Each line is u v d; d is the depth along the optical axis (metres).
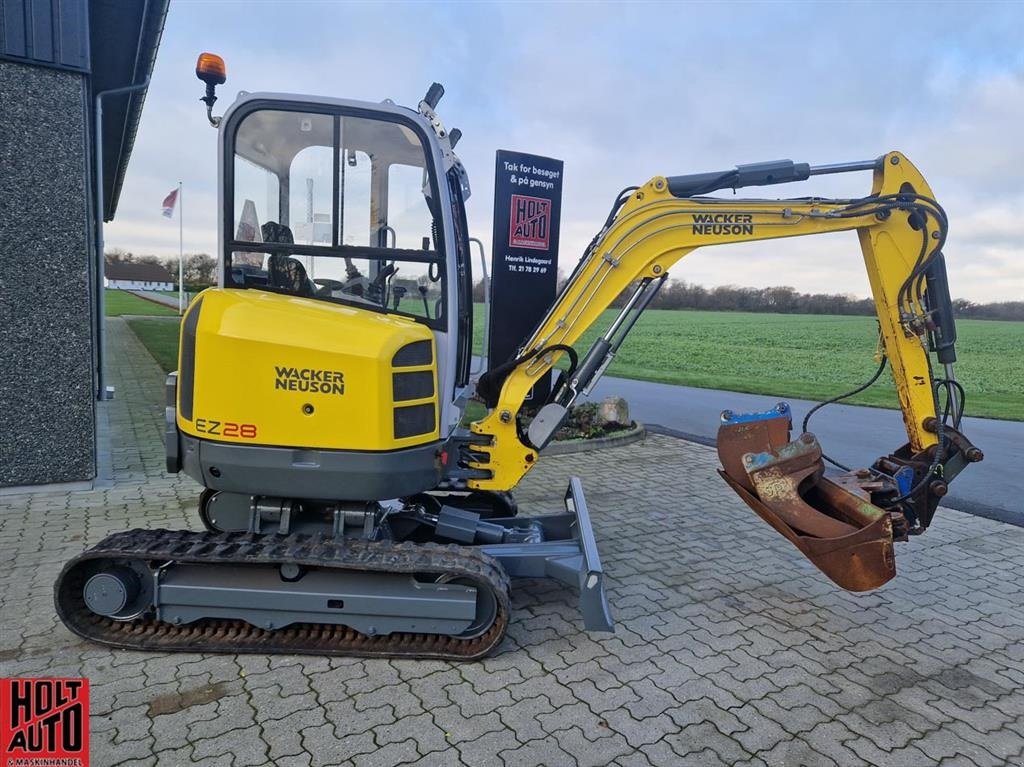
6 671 3.11
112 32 7.86
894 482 3.90
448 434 3.66
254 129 3.50
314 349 3.19
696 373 18.47
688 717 2.96
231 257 3.51
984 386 17.03
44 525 4.85
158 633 3.36
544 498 6.21
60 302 5.34
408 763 2.59
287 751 2.63
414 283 3.65
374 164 3.58
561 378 4.21
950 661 3.52
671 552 4.95
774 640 3.68
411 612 3.27
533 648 3.50
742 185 3.94
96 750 2.60
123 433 7.95
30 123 5.03
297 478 3.27
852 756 2.74
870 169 3.94
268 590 3.28
